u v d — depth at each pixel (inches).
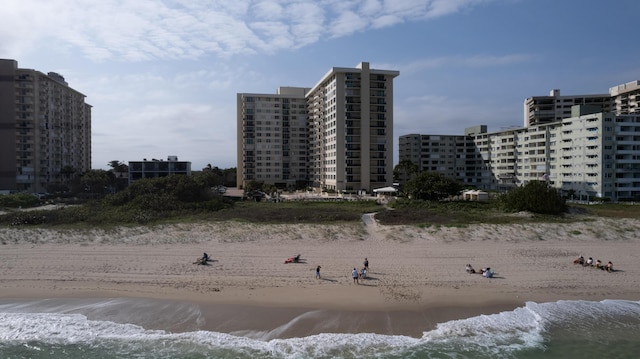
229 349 866.8
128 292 1159.0
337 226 1988.2
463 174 6097.4
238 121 5925.2
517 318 1016.9
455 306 1080.2
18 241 1662.2
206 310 1045.2
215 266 1385.3
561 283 1248.2
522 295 1158.3
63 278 1264.8
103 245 1631.4
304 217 2218.3
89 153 6378.0
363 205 2962.6
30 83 4672.7
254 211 2470.5
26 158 4672.7
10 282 1229.7
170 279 1261.1
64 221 2005.4
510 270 1364.4
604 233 1877.5
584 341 914.1
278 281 1248.8
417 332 944.3
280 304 1080.8
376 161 4530.0
